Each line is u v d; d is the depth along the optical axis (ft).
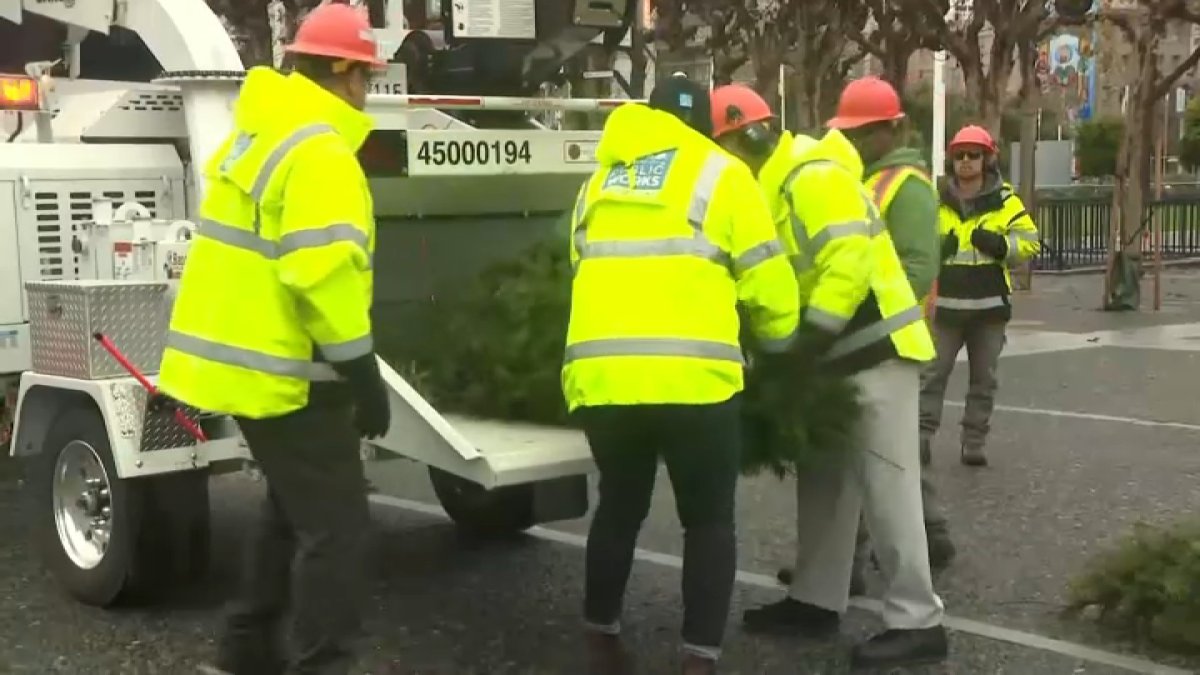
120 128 21.59
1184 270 77.97
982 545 21.24
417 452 15.24
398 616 18.11
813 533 16.85
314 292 12.39
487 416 17.28
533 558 21.03
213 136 20.58
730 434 13.92
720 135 15.70
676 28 56.59
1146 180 67.51
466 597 18.97
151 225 18.61
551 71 22.62
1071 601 17.66
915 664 15.84
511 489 21.29
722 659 16.22
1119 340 47.06
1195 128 109.50
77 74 25.17
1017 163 75.51
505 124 22.45
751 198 13.94
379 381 12.94
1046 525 22.41
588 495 19.60
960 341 25.34
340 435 13.37
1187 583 16.37
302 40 13.28
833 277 14.73
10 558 20.75
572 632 17.44
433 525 23.18
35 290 17.84
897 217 17.46
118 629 17.46
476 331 17.60
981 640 16.79
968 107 57.26
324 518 13.39
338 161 12.51
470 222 20.15
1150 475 26.12
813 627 17.15
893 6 57.57
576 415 14.44
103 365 17.08
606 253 13.89
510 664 16.25
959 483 25.63
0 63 25.48
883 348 15.38
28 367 20.79
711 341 13.66
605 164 14.39
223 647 14.48
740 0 61.16
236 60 21.40
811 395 15.05
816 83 60.59
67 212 20.79
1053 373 39.88
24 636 17.19
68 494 18.52
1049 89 135.23
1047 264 77.51
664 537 21.98
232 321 12.91
